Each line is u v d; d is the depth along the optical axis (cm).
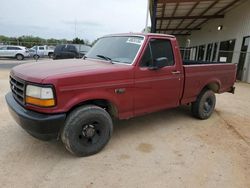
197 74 478
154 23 1234
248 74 1271
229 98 799
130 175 302
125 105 366
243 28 1389
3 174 292
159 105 423
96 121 340
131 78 362
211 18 1833
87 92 316
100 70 330
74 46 1348
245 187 287
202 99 512
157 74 399
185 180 296
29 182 279
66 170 307
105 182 286
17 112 307
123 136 424
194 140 418
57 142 383
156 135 435
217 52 1811
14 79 342
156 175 305
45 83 283
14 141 380
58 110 296
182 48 3300
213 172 316
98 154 352
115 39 437
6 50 2408
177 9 1561
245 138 438
